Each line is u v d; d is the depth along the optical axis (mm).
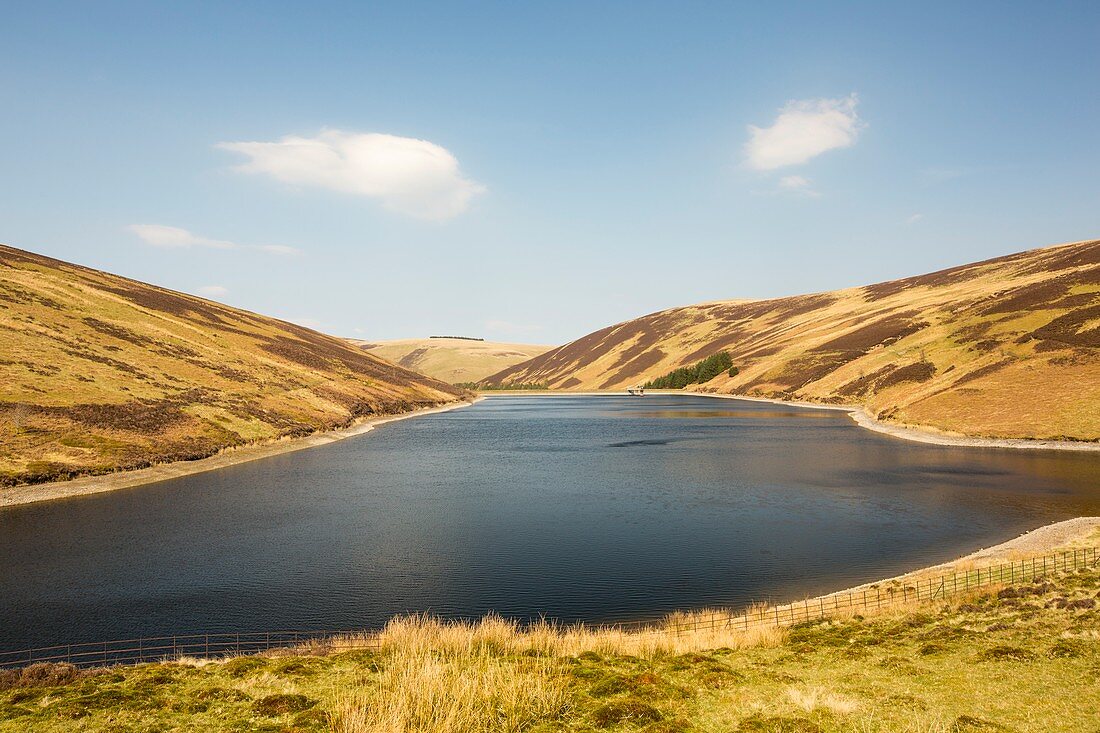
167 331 123438
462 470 68125
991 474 60031
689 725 13805
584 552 37219
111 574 33750
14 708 16062
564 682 16734
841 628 22875
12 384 71812
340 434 104375
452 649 20781
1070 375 90625
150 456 66188
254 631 26469
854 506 48312
